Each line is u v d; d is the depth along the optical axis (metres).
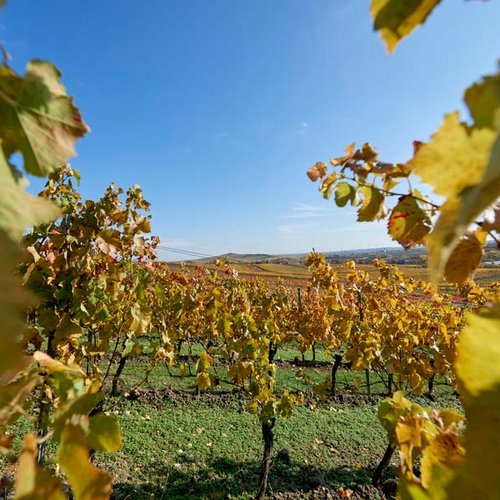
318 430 6.27
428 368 5.26
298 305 11.42
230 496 4.35
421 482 0.51
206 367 4.61
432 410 0.67
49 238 2.86
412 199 0.75
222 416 6.67
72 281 2.66
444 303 7.93
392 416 0.71
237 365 4.48
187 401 7.25
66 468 0.43
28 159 0.32
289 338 10.30
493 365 0.32
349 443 5.89
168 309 7.54
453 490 0.33
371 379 9.58
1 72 0.31
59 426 0.45
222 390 7.96
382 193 0.80
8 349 0.20
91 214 3.05
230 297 8.49
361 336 5.87
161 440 5.57
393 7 0.32
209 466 4.97
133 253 3.99
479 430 0.32
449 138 0.32
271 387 4.50
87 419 0.47
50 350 2.62
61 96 0.33
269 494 4.45
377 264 6.93
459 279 0.63
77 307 2.69
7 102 0.32
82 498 0.42
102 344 3.40
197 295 8.41
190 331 9.19
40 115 0.32
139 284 3.56
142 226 3.84
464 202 0.21
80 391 0.59
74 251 2.88
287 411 4.31
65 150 0.33
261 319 7.66
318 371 10.28
